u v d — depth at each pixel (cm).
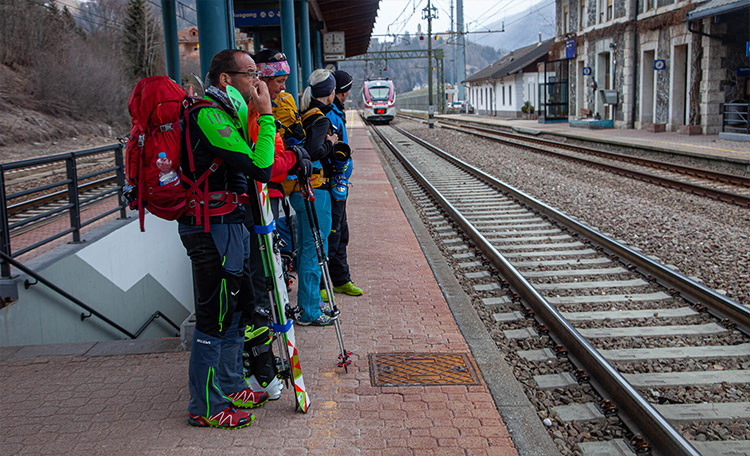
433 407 379
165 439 337
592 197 1220
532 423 366
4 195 602
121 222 852
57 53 3847
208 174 321
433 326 521
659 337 521
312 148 472
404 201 1197
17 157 2484
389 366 439
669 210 1062
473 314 552
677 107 2523
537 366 470
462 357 457
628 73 2839
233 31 588
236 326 359
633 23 2786
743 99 2306
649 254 786
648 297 618
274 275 355
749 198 1084
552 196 1251
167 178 311
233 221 334
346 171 548
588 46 3312
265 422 359
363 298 597
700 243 827
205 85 348
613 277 693
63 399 385
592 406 405
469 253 812
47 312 645
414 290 623
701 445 367
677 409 405
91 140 3406
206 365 344
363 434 345
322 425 355
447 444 337
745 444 366
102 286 764
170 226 994
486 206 1152
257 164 319
